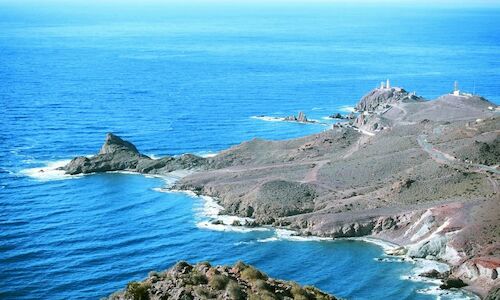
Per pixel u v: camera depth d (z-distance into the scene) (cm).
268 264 15962
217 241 17375
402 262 16150
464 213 17400
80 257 15925
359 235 17925
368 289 14638
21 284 14388
